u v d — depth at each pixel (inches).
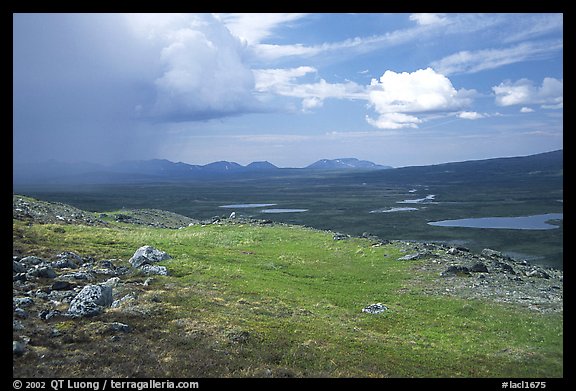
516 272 2148.1
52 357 844.0
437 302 1585.9
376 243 2751.0
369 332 1278.3
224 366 902.4
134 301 1269.7
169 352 944.9
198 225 3818.9
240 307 1363.2
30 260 1513.3
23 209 2778.1
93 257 1852.9
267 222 3939.5
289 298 1582.2
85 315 1089.4
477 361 1073.5
